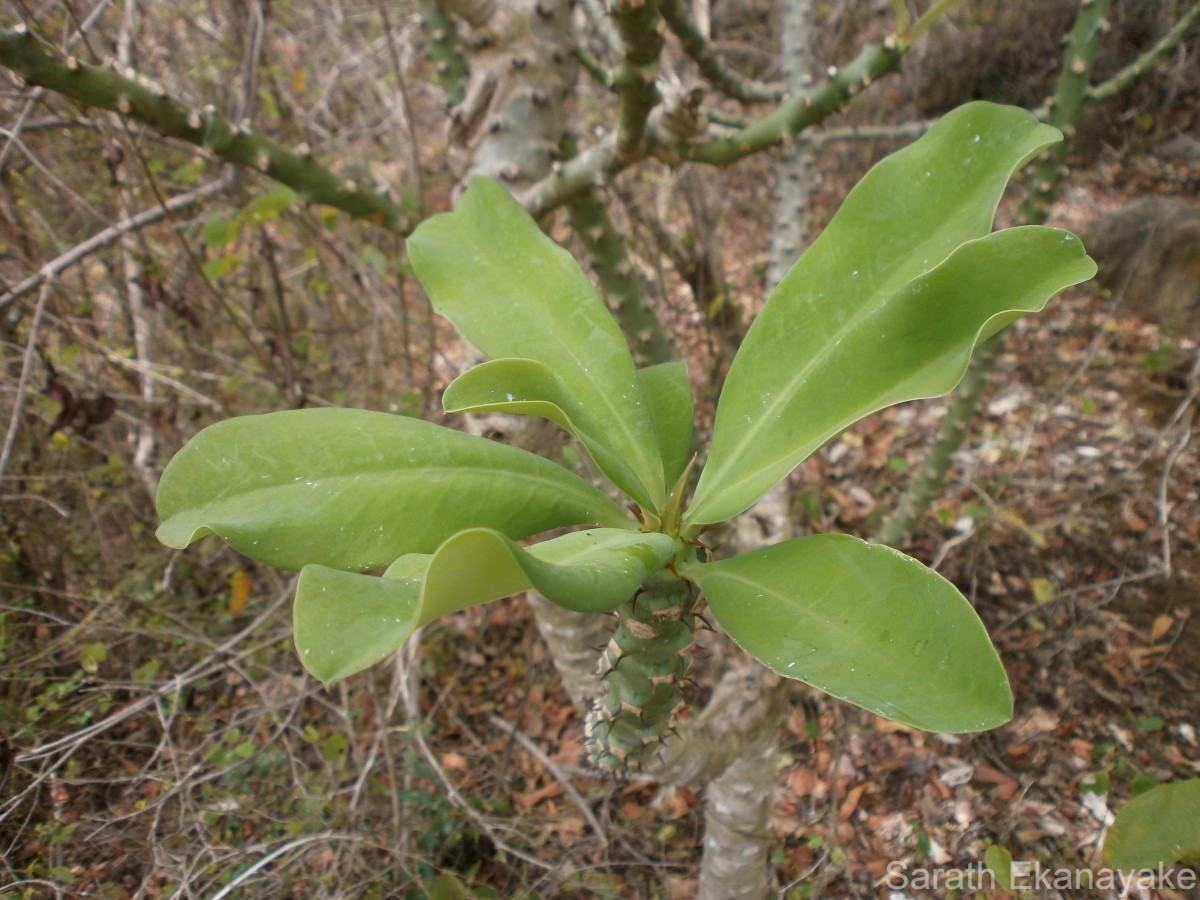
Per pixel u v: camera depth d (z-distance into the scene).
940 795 0.85
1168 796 0.36
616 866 0.81
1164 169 1.58
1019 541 1.06
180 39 1.07
